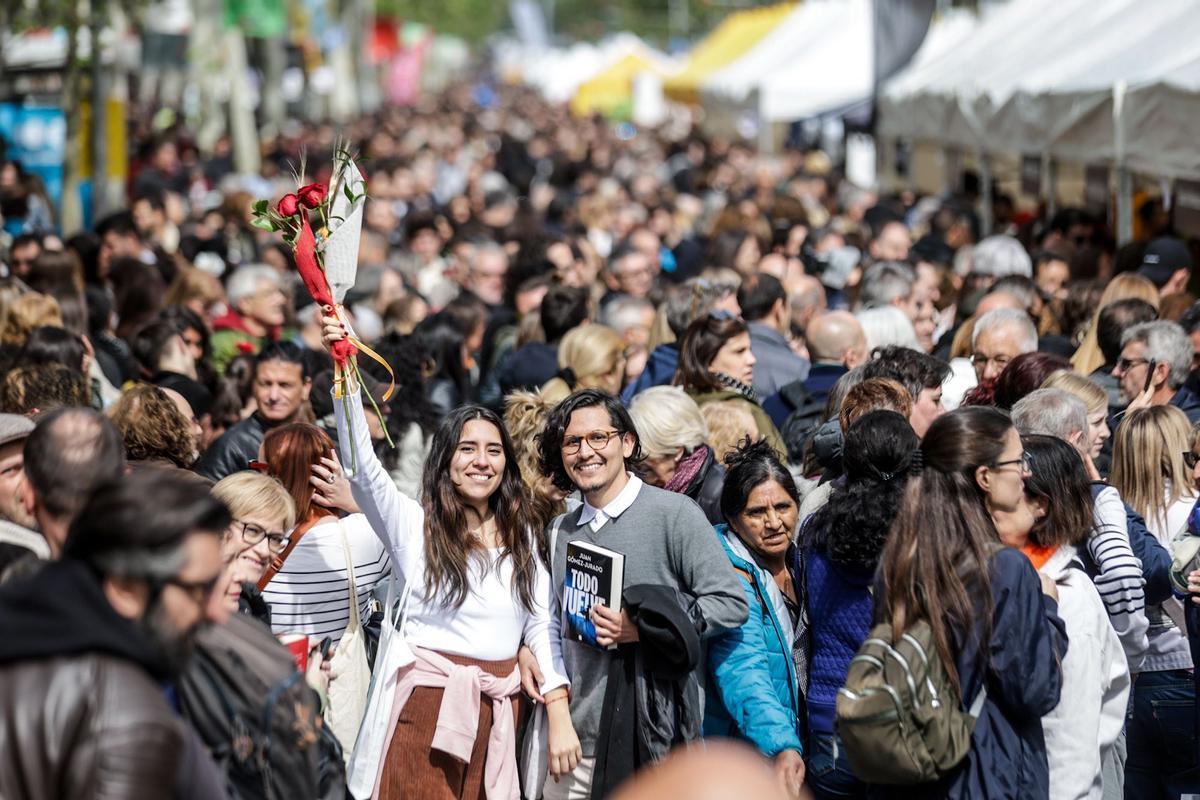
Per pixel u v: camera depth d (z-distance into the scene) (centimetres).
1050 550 1070
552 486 1293
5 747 668
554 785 1144
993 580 945
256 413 1572
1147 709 1296
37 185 3566
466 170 6588
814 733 1109
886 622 962
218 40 6738
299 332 2331
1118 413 1545
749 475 1184
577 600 1123
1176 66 2066
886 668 943
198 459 1529
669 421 1325
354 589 1218
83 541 707
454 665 1150
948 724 931
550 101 15500
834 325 1700
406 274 3094
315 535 1220
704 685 1157
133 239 2820
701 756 436
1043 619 956
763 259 2603
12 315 1900
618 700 1110
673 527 1135
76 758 666
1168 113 2019
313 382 1595
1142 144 2128
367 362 1652
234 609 994
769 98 5272
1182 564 1227
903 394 1236
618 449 1148
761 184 5112
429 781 1142
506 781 1159
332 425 1568
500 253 2769
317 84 11512
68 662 680
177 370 1783
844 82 5241
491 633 1157
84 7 4256
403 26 18662
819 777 1106
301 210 1121
